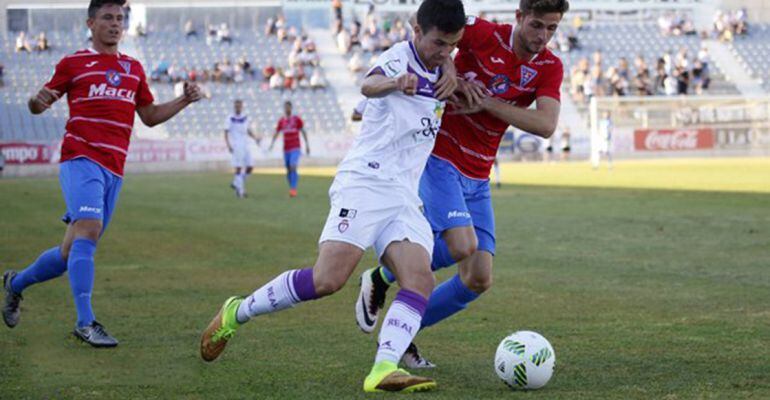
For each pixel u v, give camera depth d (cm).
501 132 2138
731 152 14988
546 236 4878
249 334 2486
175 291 3297
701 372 1994
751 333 2436
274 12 16188
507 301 2988
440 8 1822
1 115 13800
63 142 2456
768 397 1775
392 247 1903
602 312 2783
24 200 7869
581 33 16850
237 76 15050
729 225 5238
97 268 3900
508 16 15262
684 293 3122
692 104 14925
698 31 17075
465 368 2075
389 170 1891
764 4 17400
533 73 2088
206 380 1970
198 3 15862
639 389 1845
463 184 2114
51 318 2761
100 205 2412
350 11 16388
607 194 7656
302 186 9438
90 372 2056
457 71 2108
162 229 5431
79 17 15350
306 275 1886
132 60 2503
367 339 2419
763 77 16338
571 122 15138
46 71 14500
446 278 3594
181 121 14425
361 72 15512
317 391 1861
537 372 1844
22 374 2041
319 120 14812
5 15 15038
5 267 3988
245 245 4684
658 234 4884
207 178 11188
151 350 2289
